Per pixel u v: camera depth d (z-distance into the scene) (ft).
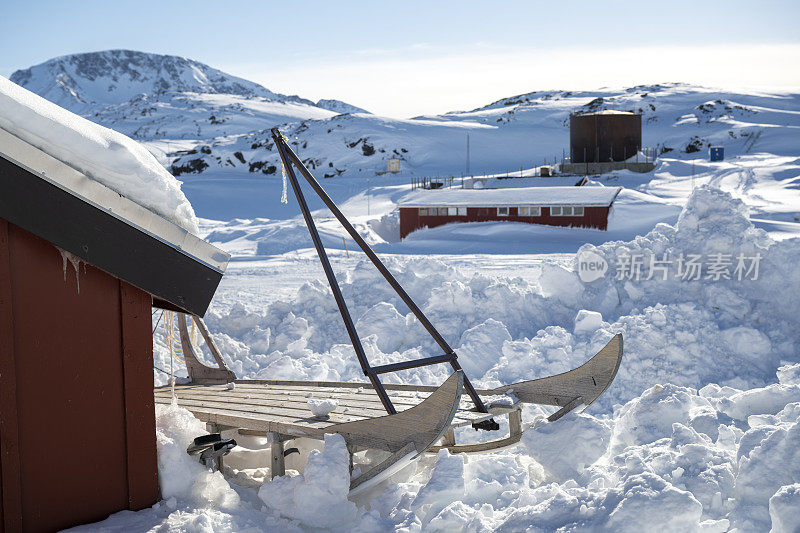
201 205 247.09
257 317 38.01
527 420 24.11
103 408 13.71
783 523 12.14
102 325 13.69
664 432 18.57
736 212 39.01
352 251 124.26
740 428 18.89
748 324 32.78
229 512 14.28
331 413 17.80
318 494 14.23
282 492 14.69
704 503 14.01
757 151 355.77
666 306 33.04
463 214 152.25
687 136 435.12
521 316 37.45
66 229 12.62
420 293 41.75
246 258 116.67
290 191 270.46
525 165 389.80
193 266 13.91
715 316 33.68
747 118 486.38
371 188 266.77
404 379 28.09
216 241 151.23
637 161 257.96
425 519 14.38
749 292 35.06
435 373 30.42
